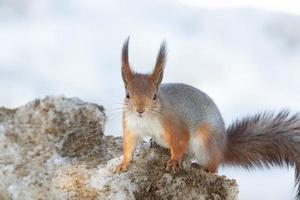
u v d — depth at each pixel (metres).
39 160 4.10
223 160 4.22
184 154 4.13
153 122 4.10
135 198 4.03
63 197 4.06
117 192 4.04
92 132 4.13
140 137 4.11
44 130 4.12
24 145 4.11
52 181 4.07
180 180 4.05
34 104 4.14
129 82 4.11
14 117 4.13
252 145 4.24
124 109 4.10
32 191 4.08
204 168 4.15
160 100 4.11
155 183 4.04
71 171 4.06
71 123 4.12
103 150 4.11
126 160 4.07
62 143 4.11
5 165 4.09
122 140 4.13
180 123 4.12
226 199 4.06
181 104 4.13
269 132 4.24
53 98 4.14
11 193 4.08
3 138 4.11
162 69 4.12
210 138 4.16
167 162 4.07
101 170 4.05
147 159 4.08
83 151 4.11
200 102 4.15
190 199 4.05
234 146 4.24
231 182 4.07
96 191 4.04
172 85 4.16
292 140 4.24
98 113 4.13
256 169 4.25
